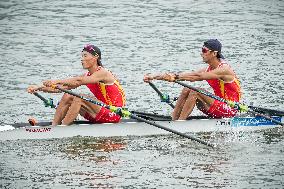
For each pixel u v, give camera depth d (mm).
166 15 138500
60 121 63344
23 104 77562
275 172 54625
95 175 53844
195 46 111562
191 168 55594
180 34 121062
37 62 100188
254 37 117875
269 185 51875
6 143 61375
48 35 119938
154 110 76000
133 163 56688
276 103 78500
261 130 67312
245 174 54156
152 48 110125
